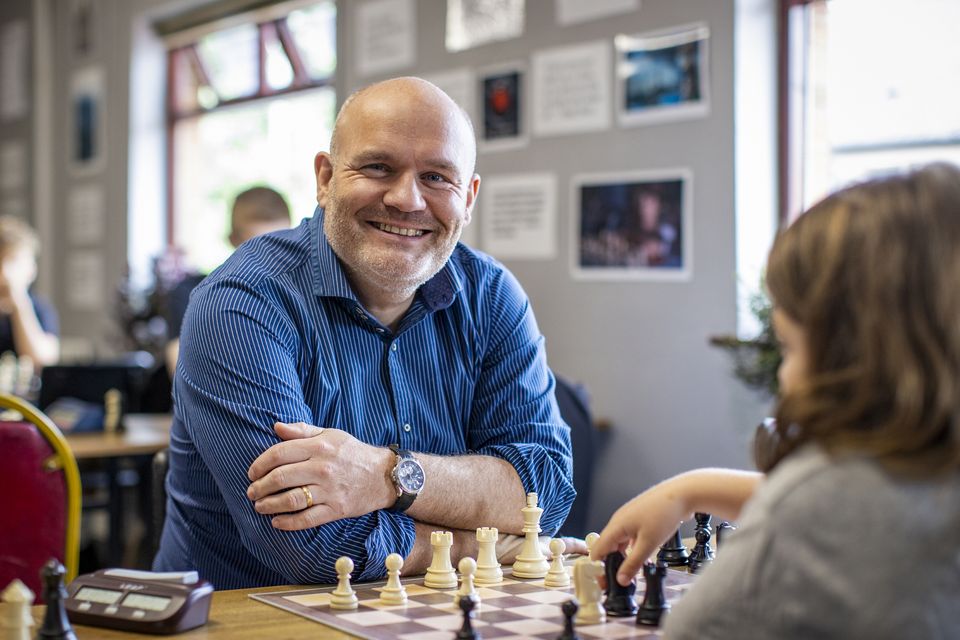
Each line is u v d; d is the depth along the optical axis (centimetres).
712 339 350
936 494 83
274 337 171
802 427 88
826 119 365
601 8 400
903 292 84
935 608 82
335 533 155
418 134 177
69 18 716
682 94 376
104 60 682
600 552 131
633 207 392
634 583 132
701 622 89
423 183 179
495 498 175
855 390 85
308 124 576
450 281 191
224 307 170
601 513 403
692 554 155
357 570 154
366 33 501
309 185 577
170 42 663
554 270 418
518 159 430
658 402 385
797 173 372
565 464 192
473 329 196
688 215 375
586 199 407
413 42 476
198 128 658
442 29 462
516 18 431
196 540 179
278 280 178
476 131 445
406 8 479
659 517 126
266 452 157
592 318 406
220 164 641
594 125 403
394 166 176
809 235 90
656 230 385
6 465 239
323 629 121
